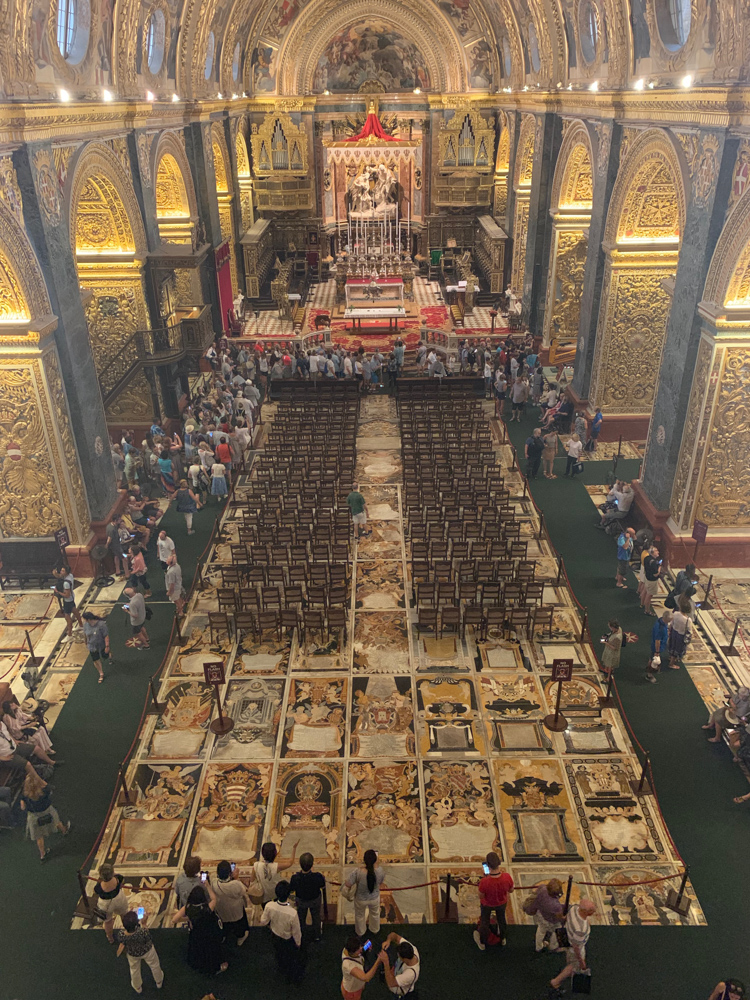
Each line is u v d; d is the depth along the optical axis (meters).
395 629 16.42
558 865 11.12
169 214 29.50
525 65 34.25
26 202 15.52
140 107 21.11
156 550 19.81
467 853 11.31
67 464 17.66
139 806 12.22
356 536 19.97
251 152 42.81
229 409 26.22
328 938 10.12
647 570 16.44
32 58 15.24
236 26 34.78
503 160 42.59
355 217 45.72
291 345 33.34
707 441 17.34
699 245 16.52
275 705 14.31
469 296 39.41
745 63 14.38
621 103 20.78
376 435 26.30
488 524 18.91
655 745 13.28
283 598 17.67
